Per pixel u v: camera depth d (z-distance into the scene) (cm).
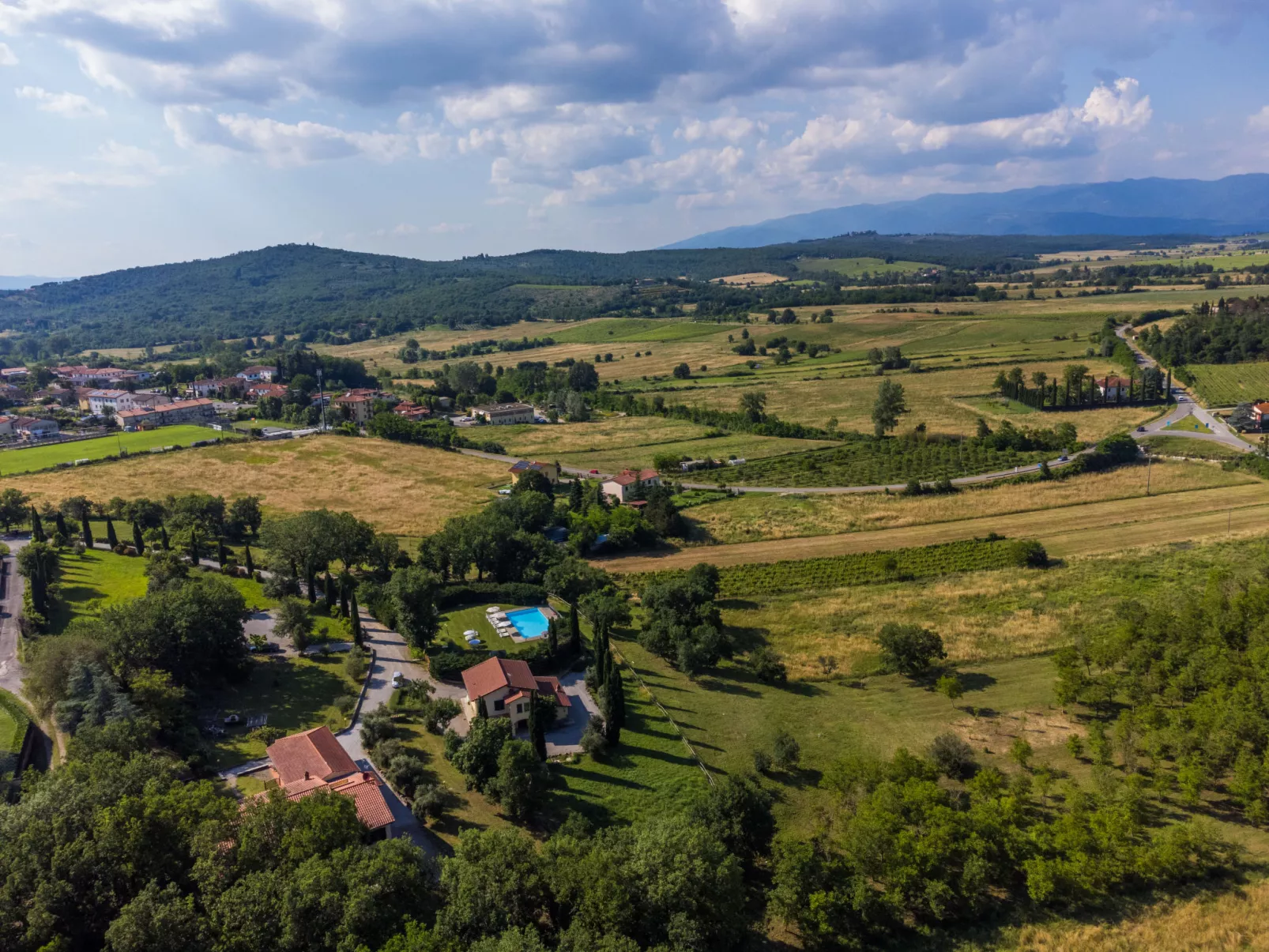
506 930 5200
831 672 10431
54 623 10875
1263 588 9738
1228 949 5594
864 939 6116
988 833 6469
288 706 9312
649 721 9312
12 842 5612
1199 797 7369
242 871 5584
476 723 8081
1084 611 11525
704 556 15100
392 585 11169
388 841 5878
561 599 12862
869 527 16350
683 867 5750
